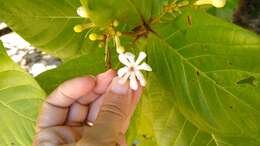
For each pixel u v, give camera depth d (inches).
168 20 7.7
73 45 8.8
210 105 7.6
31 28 8.4
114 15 6.9
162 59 7.8
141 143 10.3
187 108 7.8
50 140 7.2
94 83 7.3
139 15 7.3
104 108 6.8
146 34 7.6
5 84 7.8
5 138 8.3
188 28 7.4
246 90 7.4
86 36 8.7
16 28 8.4
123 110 6.8
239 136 8.8
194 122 7.9
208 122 7.7
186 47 7.6
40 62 19.5
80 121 7.7
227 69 7.4
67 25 8.6
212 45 7.3
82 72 7.9
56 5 8.4
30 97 7.9
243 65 7.2
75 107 7.6
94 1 6.4
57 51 8.8
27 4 8.2
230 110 7.5
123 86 6.9
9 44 20.0
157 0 7.7
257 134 7.6
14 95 7.9
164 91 8.2
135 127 8.4
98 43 8.8
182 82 7.7
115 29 7.0
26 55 19.7
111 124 6.5
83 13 6.5
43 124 7.5
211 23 7.1
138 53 7.8
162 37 7.7
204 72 7.6
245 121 7.5
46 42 8.7
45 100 7.5
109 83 7.4
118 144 6.8
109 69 7.4
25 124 8.2
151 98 8.4
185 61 7.6
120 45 7.1
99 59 7.9
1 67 7.6
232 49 7.2
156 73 7.9
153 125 8.8
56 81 7.9
